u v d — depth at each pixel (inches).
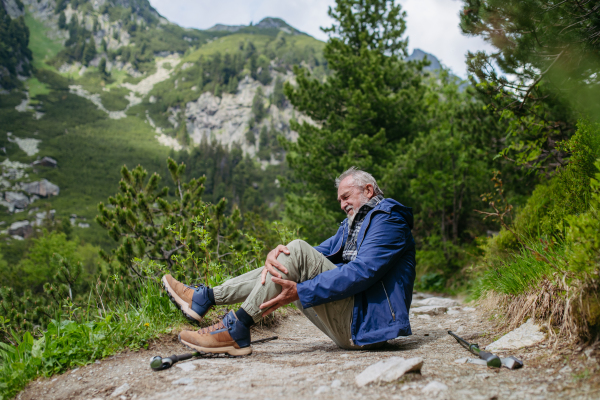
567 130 165.0
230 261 180.9
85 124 7244.1
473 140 297.1
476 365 69.2
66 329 94.0
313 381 64.4
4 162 5147.6
